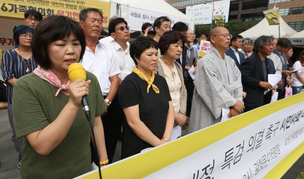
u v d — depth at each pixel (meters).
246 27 35.78
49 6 4.14
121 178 0.80
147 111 1.46
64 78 0.97
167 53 1.91
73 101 0.77
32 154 0.93
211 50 2.26
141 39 1.52
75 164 1.01
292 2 41.31
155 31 3.03
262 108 1.66
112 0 5.00
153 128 1.49
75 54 0.90
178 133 2.05
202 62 2.16
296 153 2.49
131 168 0.83
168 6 6.54
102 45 2.11
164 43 1.88
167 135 1.54
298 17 40.72
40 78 0.89
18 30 2.04
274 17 8.06
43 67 0.90
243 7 53.06
